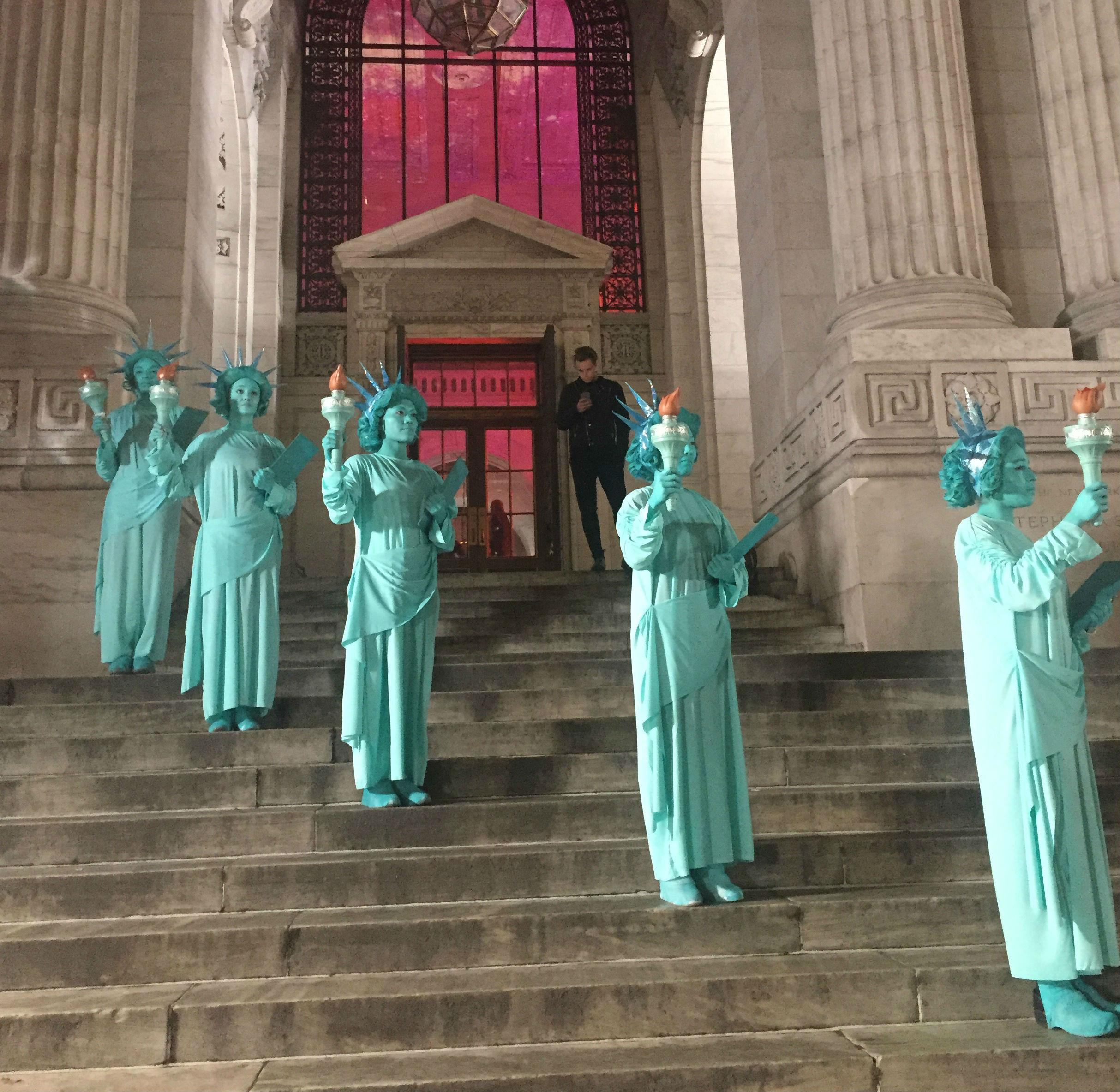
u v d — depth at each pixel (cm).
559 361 1644
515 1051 357
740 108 1197
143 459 712
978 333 839
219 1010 360
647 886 453
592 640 796
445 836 486
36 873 450
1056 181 909
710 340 1681
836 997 378
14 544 806
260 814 484
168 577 709
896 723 583
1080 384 828
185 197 1076
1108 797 500
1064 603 387
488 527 1648
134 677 656
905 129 914
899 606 791
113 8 944
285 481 581
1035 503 802
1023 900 363
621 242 1792
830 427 862
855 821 499
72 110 904
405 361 1596
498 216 1633
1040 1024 370
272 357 1619
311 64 1825
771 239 1080
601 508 1614
